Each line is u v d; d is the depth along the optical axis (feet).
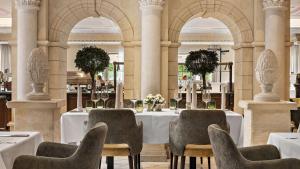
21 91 22.81
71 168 9.29
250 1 23.99
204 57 24.39
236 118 16.74
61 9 23.90
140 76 23.71
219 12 24.12
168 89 23.76
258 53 23.73
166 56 23.44
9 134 11.62
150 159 19.92
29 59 16.89
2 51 58.23
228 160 9.19
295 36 45.75
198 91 29.43
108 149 14.03
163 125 16.84
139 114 16.98
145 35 22.56
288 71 24.02
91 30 48.55
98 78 40.19
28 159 9.20
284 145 11.06
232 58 54.95
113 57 55.42
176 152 14.35
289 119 16.39
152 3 22.33
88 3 23.90
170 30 23.81
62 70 24.81
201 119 13.89
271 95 16.69
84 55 26.45
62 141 16.70
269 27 23.04
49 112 16.48
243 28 23.99
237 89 25.02
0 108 30.09
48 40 23.80
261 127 16.30
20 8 22.88
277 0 22.70
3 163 8.80
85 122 15.43
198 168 18.48
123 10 23.84
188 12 23.91
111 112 13.87
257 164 9.02
